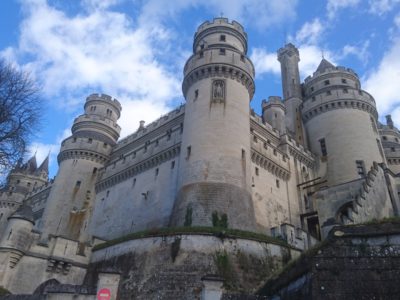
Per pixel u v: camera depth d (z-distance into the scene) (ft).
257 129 125.08
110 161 148.87
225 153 94.32
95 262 84.43
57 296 45.03
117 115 173.78
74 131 159.22
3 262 75.00
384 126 167.53
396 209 88.58
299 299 43.60
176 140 115.14
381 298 37.55
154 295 65.98
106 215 128.36
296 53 191.01
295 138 153.89
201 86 108.27
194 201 85.97
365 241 41.47
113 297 45.32
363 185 83.10
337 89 151.53
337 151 138.21
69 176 140.97
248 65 115.65
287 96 170.71
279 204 116.98
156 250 72.69
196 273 66.95
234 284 66.80
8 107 55.16
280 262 75.25
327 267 40.78
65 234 128.57
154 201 111.04
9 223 80.33
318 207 96.37
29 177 196.54
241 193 90.27
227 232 73.15
